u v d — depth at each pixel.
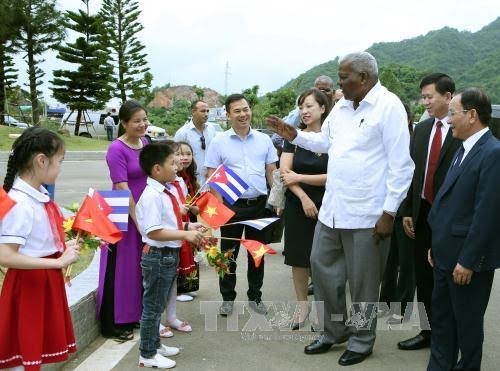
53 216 2.81
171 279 3.69
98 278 4.45
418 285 4.10
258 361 3.79
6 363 2.72
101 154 20.30
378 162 3.63
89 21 28.17
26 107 29.86
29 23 27.86
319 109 4.39
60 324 2.81
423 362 3.81
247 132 4.73
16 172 2.75
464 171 3.25
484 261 3.12
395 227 4.62
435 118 4.00
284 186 4.50
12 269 2.70
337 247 3.90
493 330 4.44
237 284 5.68
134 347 4.00
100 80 28.95
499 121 7.35
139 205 3.59
